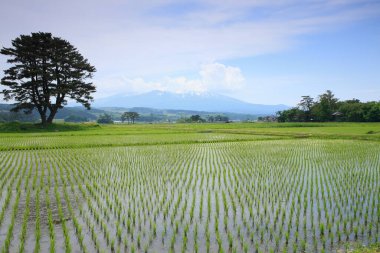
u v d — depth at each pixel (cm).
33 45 5644
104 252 771
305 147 3008
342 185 1412
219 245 769
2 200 1207
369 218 986
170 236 870
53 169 1836
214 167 1898
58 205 1134
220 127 7238
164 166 1952
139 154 2534
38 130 5522
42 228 923
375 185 1414
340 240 831
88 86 6144
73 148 3003
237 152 2648
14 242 834
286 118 12012
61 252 778
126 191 1341
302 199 1203
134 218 995
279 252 772
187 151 2741
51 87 5941
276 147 3025
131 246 794
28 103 5762
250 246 807
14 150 2820
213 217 1016
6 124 5481
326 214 1004
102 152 2667
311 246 802
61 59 5819
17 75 5644
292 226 934
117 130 5900
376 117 9912
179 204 1159
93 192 1312
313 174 1667
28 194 1273
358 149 2812
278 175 1645
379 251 751
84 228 922
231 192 1315
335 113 11156
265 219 991
